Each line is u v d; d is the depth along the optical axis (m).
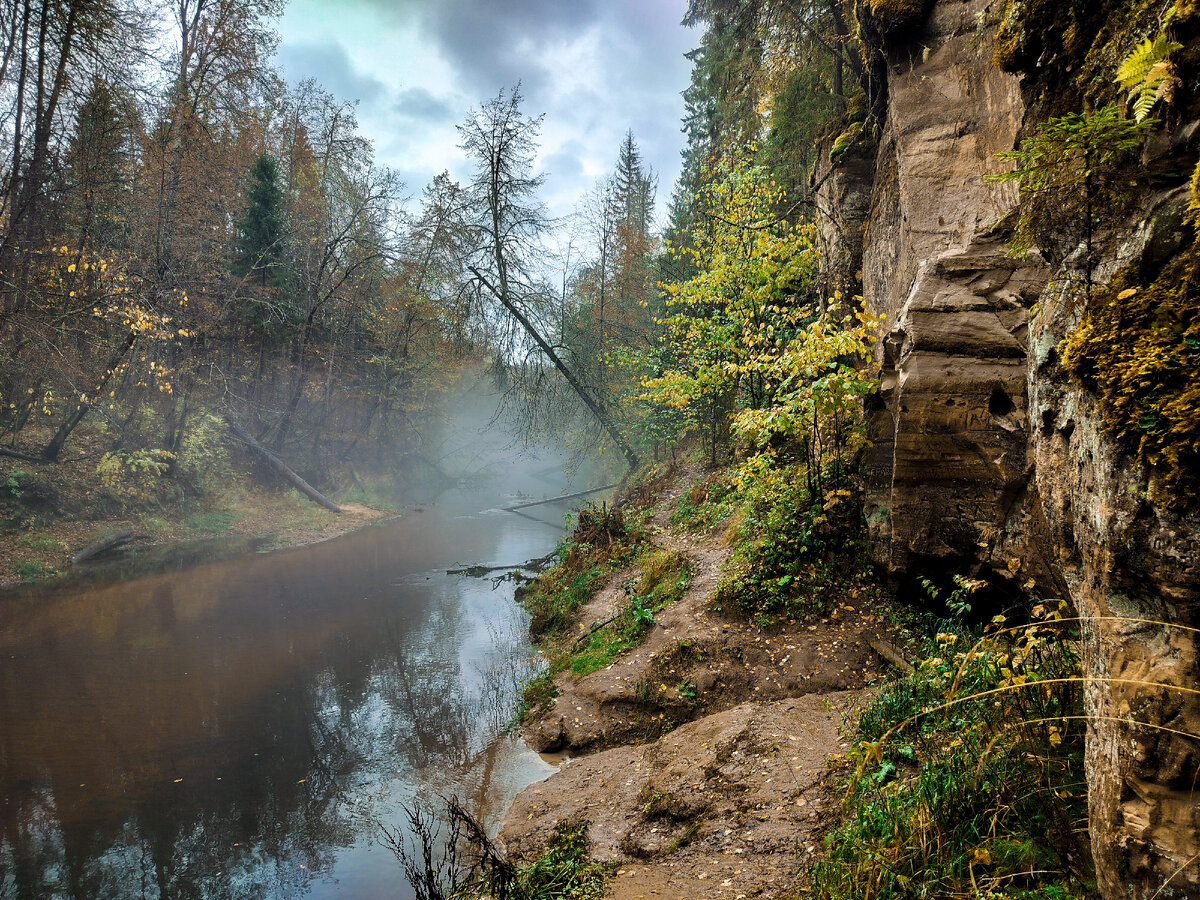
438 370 31.05
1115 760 2.14
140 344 17.53
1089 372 2.26
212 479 21.84
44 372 15.81
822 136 11.92
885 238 8.41
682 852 4.50
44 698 8.39
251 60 22.95
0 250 14.80
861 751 4.08
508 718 7.91
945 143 7.36
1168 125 2.21
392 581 14.89
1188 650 1.95
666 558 10.30
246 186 25.20
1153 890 2.00
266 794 6.34
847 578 7.82
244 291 23.28
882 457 7.26
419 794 6.33
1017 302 5.88
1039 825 3.06
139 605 12.48
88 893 4.95
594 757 6.66
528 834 5.39
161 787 6.45
